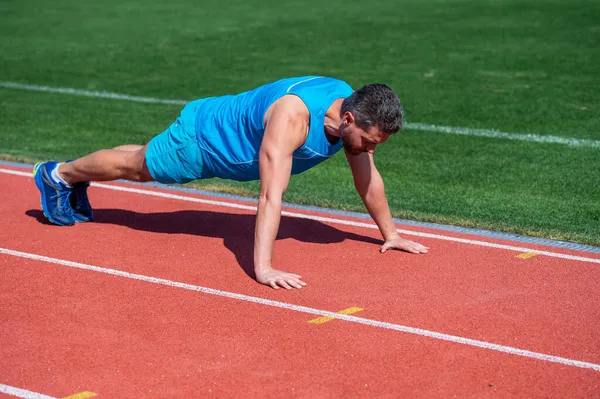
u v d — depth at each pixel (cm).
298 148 511
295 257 568
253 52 1477
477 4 1942
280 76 1283
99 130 988
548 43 1468
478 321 463
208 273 536
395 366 409
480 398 379
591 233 619
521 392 384
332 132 502
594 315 473
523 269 547
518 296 500
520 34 1559
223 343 434
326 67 1340
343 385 390
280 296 497
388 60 1380
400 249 582
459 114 1040
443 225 645
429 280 525
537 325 458
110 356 419
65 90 1212
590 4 1847
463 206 694
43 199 622
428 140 928
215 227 638
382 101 471
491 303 489
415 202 707
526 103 1084
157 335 443
